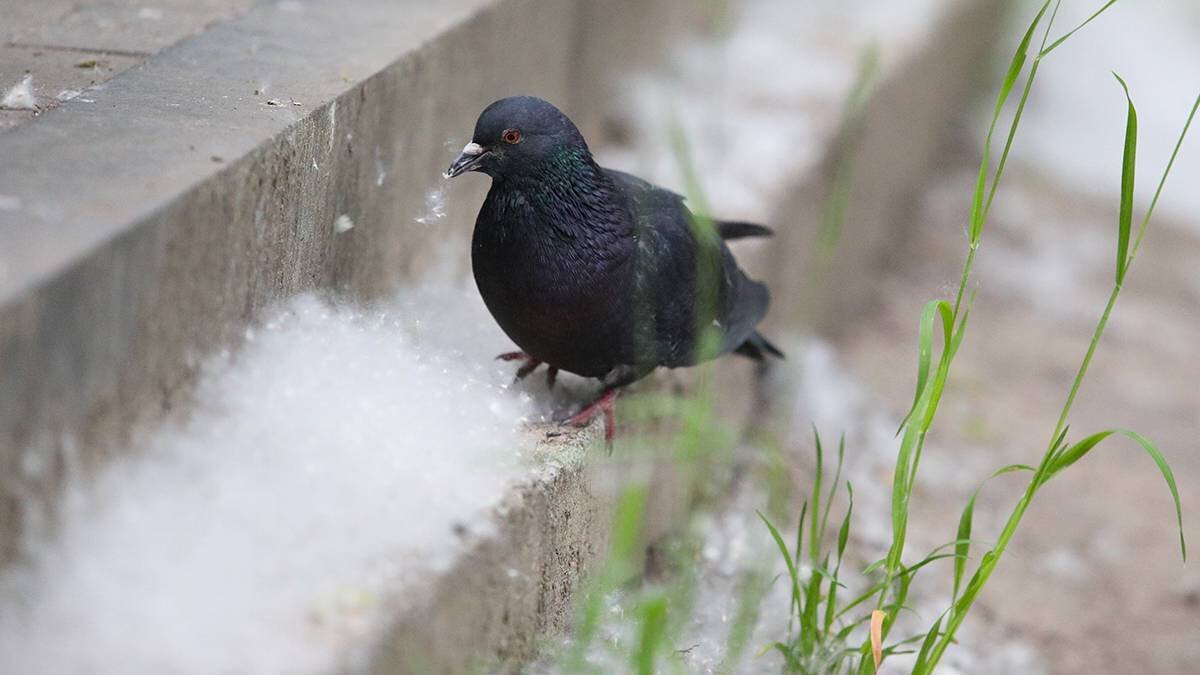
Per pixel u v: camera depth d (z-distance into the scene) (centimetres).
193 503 521
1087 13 2717
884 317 1542
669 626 684
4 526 450
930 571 996
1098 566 1072
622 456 763
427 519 542
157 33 795
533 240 700
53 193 513
